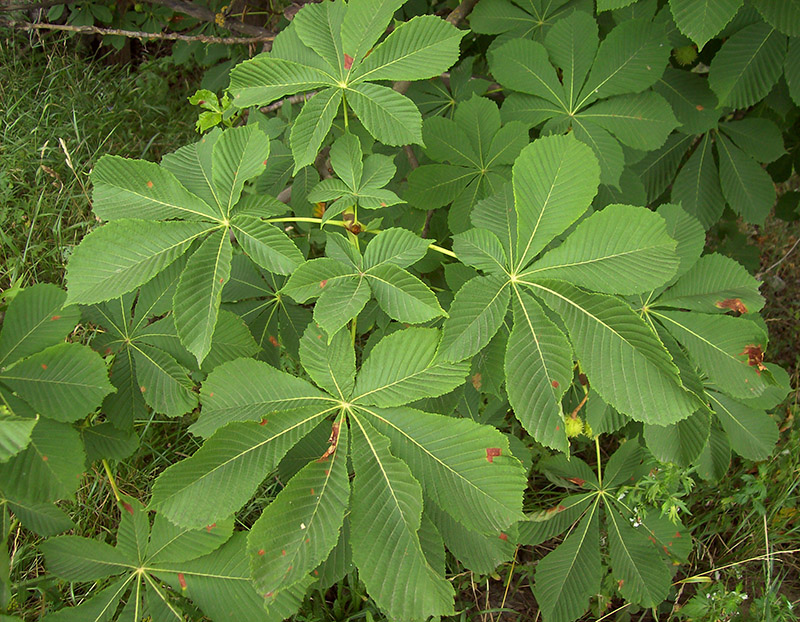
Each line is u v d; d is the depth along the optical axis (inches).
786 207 61.4
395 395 30.0
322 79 34.1
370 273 31.0
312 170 44.6
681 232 37.2
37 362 31.4
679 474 45.0
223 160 32.7
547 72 44.1
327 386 30.4
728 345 35.1
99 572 34.8
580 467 46.2
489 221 33.3
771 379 34.5
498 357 33.8
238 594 33.6
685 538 45.4
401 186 47.9
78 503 48.1
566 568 44.6
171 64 86.3
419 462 29.3
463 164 43.6
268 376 30.4
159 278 35.1
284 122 46.3
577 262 31.4
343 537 31.5
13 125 68.4
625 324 30.1
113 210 32.3
